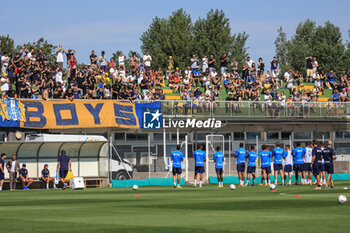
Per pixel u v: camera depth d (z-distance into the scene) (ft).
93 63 196.44
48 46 311.06
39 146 148.77
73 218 53.06
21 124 155.33
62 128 159.12
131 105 167.22
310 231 41.29
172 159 131.13
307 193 98.02
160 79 221.05
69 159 136.26
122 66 197.57
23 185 143.23
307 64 241.55
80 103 162.91
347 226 44.32
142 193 106.42
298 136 200.44
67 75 188.65
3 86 168.14
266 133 196.54
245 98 208.44
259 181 167.73
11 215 56.75
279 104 191.42
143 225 46.37
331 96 231.30
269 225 45.34
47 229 43.80
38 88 172.65
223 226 45.01
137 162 157.48
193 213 57.77
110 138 162.09
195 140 184.24
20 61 171.12
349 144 198.39
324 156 114.42
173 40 383.04
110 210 63.00
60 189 135.95
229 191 110.52
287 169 141.08
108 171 149.28
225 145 180.55
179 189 124.36
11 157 148.15
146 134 180.96
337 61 409.49
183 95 207.21
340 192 100.12
